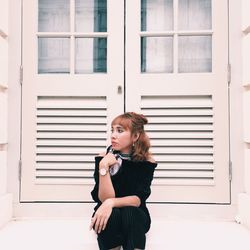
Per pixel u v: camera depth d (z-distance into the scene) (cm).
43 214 174
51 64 180
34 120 176
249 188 164
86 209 174
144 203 138
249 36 165
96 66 180
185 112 175
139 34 176
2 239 139
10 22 177
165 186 173
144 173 138
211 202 173
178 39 178
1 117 167
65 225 161
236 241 137
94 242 134
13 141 176
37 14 179
